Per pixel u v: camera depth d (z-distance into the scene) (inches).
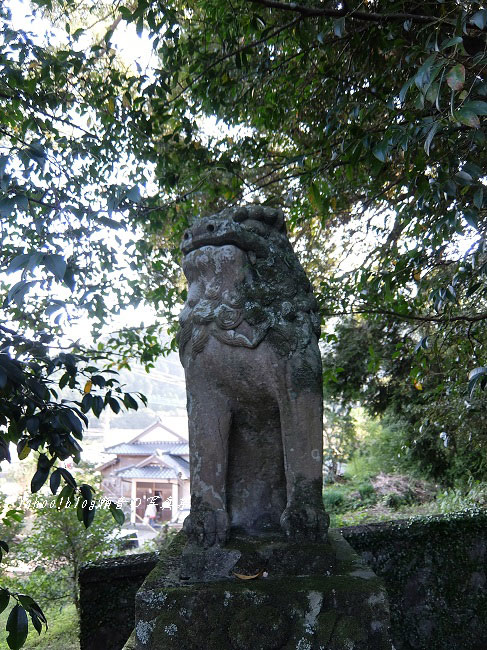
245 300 73.2
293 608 60.0
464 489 283.0
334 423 466.0
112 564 127.5
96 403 74.4
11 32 112.1
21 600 60.1
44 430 68.2
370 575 65.8
